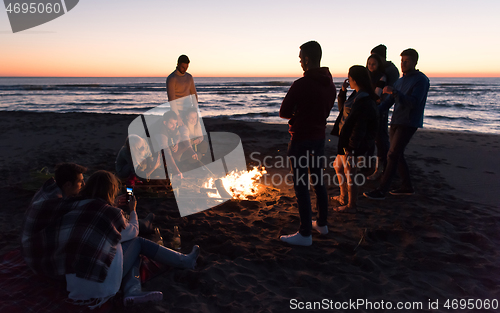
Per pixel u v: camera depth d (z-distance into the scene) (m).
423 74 3.84
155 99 38.44
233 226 3.44
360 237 3.21
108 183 2.13
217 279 2.47
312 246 3.03
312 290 2.38
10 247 2.86
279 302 2.22
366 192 4.30
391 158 4.07
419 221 3.55
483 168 5.92
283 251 2.93
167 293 2.29
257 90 59.56
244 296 2.28
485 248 3.04
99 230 1.96
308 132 2.80
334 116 20.08
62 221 1.96
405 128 3.87
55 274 2.00
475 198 4.37
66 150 6.94
